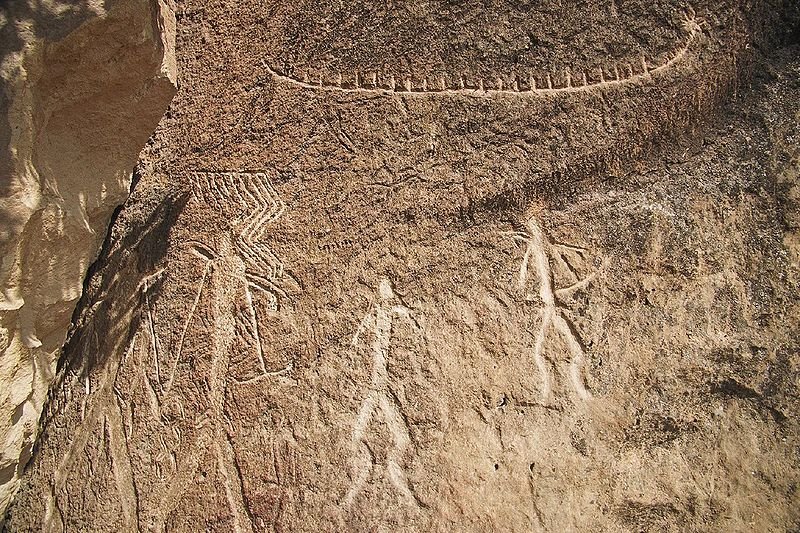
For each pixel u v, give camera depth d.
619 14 2.11
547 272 2.13
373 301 2.23
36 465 2.66
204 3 2.51
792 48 2.10
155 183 2.57
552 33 2.14
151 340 2.49
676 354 2.05
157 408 2.46
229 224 2.42
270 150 2.38
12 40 2.09
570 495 2.04
